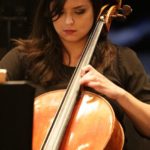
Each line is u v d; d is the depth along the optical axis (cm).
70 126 291
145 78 360
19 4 540
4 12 532
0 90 181
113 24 516
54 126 291
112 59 353
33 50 359
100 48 351
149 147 409
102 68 345
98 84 301
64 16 324
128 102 307
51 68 349
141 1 506
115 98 304
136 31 514
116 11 351
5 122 183
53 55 351
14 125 183
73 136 285
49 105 316
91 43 332
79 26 325
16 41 377
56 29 332
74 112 299
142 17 510
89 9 327
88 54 326
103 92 302
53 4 326
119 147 291
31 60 357
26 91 182
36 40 362
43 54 355
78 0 317
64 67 350
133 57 364
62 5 317
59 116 296
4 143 184
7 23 532
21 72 364
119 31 517
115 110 337
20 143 185
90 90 327
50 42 353
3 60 366
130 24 514
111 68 350
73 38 329
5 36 533
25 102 183
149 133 329
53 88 346
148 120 317
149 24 510
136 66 360
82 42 345
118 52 363
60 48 353
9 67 359
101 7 342
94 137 281
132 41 516
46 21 353
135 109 311
